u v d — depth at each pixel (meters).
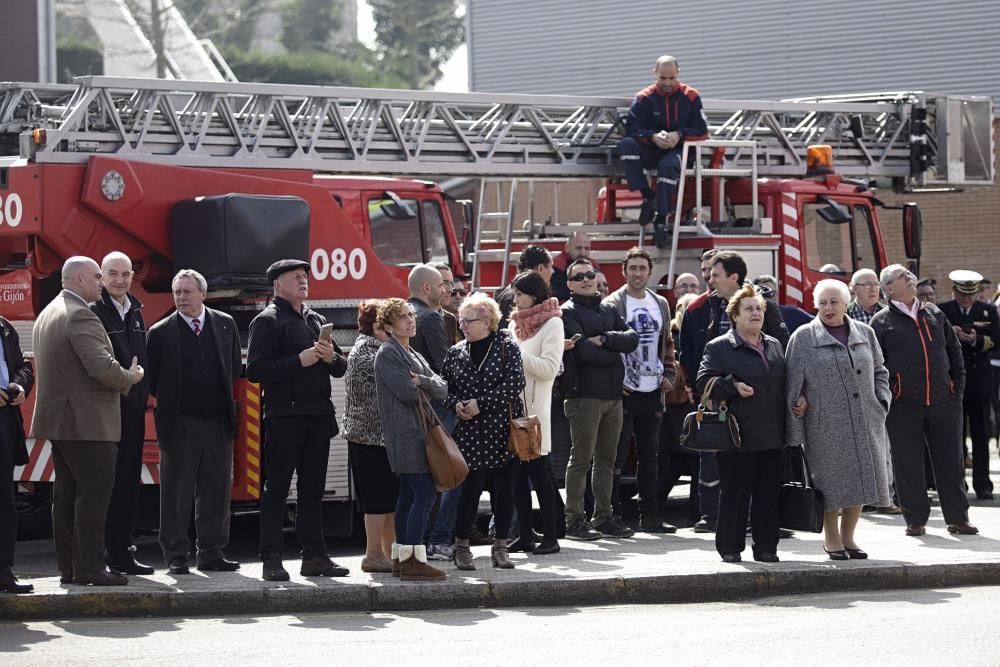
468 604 15.99
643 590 16.41
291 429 16.44
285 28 119.19
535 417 16.97
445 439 16.16
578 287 19.42
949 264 43.72
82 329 15.52
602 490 19.94
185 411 16.89
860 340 17.62
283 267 16.69
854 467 17.36
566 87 48.59
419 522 16.31
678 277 23.64
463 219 26.69
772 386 17.27
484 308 17.02
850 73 45.25
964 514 20.03
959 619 14.67
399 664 12.72
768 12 46.16
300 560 18.78
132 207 19.78
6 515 15.40
